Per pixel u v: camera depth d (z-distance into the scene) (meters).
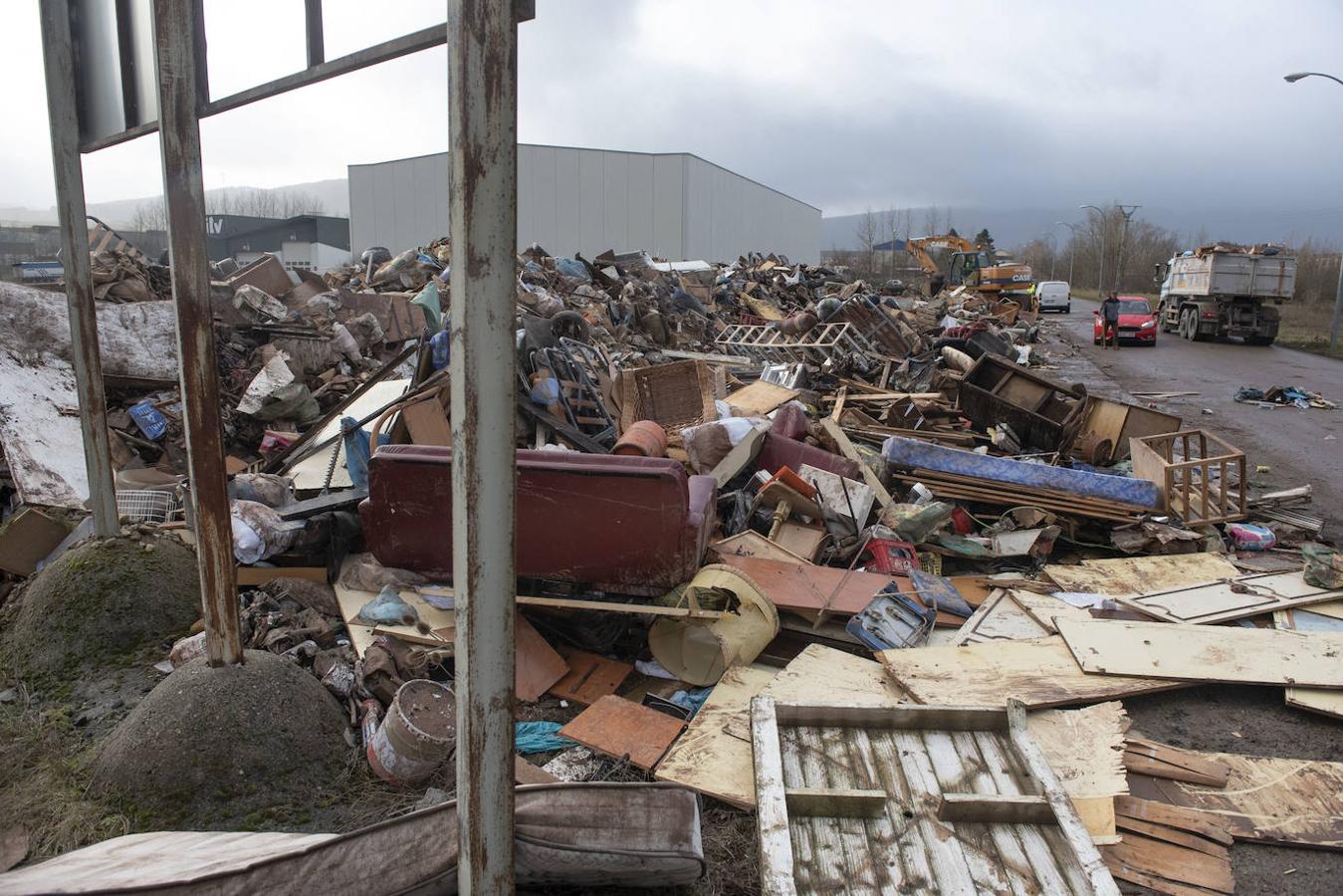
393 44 2.59
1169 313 31.97
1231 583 5.84
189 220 3.52
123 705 4.35
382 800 3.68
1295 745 4.21
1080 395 10.45
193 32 3.45
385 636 4.62
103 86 4.54
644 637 5.06
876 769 3.60
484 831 2.41
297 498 6.34
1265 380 18.77
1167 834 3.48
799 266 32.31
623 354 13.56
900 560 6.20
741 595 4.69
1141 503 7.35
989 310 32.59
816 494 6.56
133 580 5.04
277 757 3.71
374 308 11.36
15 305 7.02
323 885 2.58
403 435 6.67
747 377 14.11
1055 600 5.62
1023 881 2.99
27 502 6.25
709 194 46.94
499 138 2.11
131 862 2.69
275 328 9.66
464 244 2.10
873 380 14.58
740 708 4.20
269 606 4.94
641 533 4.46
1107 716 4.17
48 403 6.94
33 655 4.75
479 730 2.34
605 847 2.88
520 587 4.77
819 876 3.01
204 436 3.68
